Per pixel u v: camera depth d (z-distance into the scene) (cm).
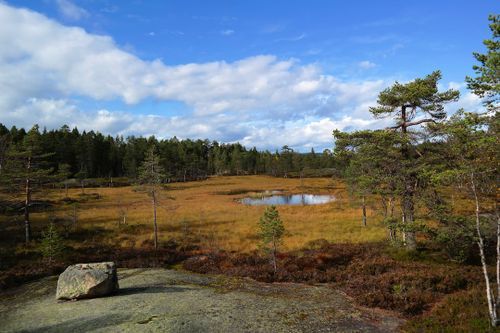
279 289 1802
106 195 7012
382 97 2225
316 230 3397
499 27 1080
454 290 1631
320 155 13888
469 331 1130
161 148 12619
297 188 9269
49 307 1544
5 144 3403
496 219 1272
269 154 16612
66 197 6197
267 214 2162
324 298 1633
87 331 1237
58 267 2344
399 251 2328
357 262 2192
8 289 1969
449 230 1911
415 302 1473
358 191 2945
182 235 3353
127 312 1420
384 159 2138
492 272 1817
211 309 1454
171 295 1667
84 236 3369
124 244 3086
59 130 11888
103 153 11162
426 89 2036
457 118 1848
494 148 1173
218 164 14400
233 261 2377
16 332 1274
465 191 1305
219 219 4194
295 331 1241
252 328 1260
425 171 1905
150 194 3088
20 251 2802
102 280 1648
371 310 1461
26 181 3206
